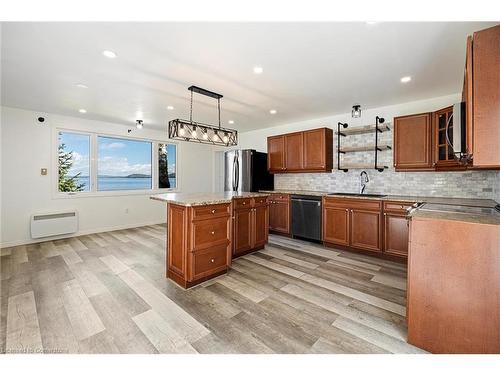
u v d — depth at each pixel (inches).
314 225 153.6
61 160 175.3
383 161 150.0
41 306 79.6
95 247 147.9
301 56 88.0
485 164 56.0
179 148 241.8
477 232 54.9
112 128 195.9
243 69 98.7
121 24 69.1
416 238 61.2
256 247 136.5
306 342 62.4
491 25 68.4
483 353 54.6
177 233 97.7
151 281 99.4
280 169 188.7
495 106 55.0
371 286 94.7
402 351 59.2
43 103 143.5
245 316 74.2
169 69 98.6
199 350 59.5
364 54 86.4
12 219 151.6
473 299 55.2
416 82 111.5
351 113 159.6
